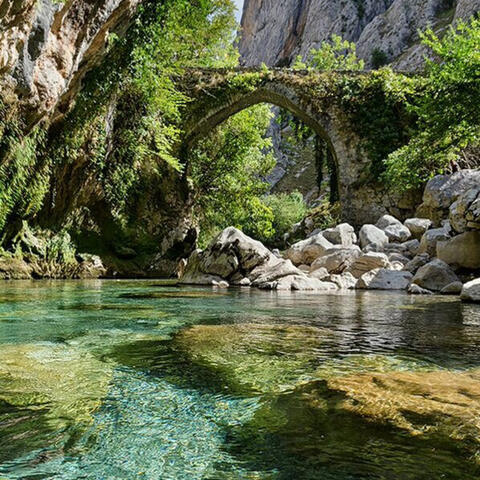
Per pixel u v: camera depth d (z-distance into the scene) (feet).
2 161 29.94
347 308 18.67
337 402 6.45
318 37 241.14
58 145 39.01
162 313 16.75
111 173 52.06
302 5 280.10
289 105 69.15
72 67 28.32
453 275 29.68
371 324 14.14
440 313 16.90
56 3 22.33
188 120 65.62
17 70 22.27
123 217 54.85
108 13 29.07
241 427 5.60
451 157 44.80
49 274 44.86
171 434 5.41
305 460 4.67
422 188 62.13
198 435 5.38
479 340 11.39
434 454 4.76
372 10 238.89
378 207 64.13
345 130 66.13
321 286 30.76
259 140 77.46
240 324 14.03
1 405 6.36
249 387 7.29
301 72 67.92
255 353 9.79
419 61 169.17
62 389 7.13
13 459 4.73
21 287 30.81
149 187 58.80
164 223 60.08
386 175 51.78
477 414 5.90
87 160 45.91
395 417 5.83
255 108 77.15
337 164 67.46
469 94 36.29
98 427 5.62
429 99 38.50
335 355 9.65
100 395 6.87
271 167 81.41
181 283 37.24
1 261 40.63
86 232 51.70
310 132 86.12
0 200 32.65
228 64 81.05
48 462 4.66
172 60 65.46
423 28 195.11
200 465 4.59
